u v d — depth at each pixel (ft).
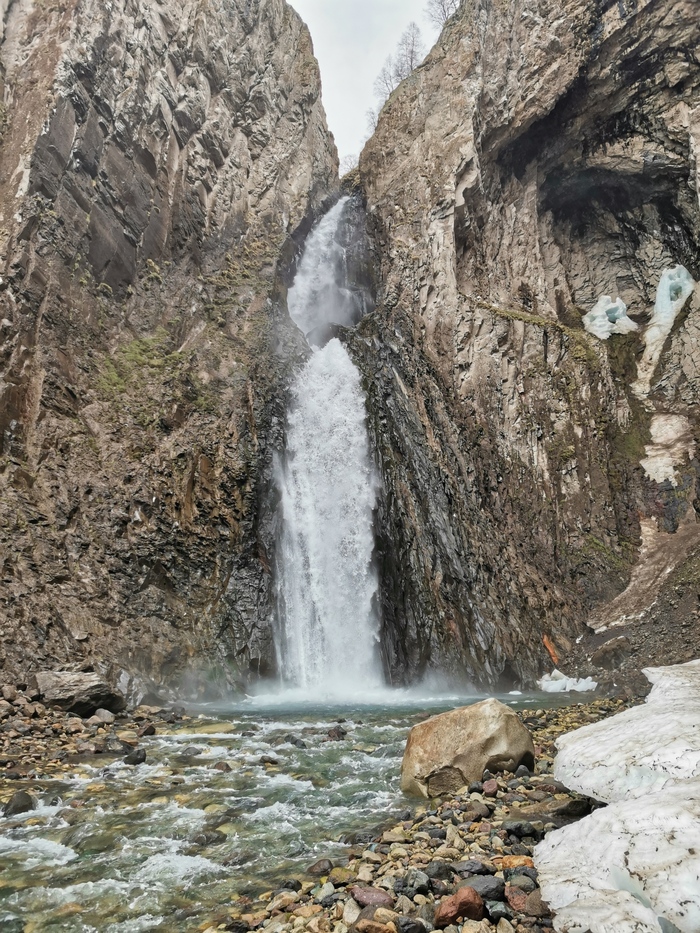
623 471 92.07
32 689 36.96
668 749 16.05
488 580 73.05
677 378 101.09
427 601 66.64
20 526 48.83
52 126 67.10
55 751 28.45
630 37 99.66
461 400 92.02
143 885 15.99
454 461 83.35
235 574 60.29
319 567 68.13
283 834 19.39
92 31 75.25
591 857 13.91
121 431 61.41
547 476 89.97
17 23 75.66
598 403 95.30
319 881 15.92
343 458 76.43
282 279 96.07
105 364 65.46
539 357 96.43
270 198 100.27
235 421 70.13
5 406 53.57
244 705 48.91
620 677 60.44
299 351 85.35
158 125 83.15
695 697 22.29
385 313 96.78
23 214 62.08
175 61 89.61
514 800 21.07
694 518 86.12
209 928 13.83
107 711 35.88
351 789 23.86
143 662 48.73
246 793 23.06
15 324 57.52
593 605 79.20
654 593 74.64
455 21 117.91
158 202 80.43
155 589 54.13
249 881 16.22
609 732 19.11
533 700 52.70
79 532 52.47
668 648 61.82
